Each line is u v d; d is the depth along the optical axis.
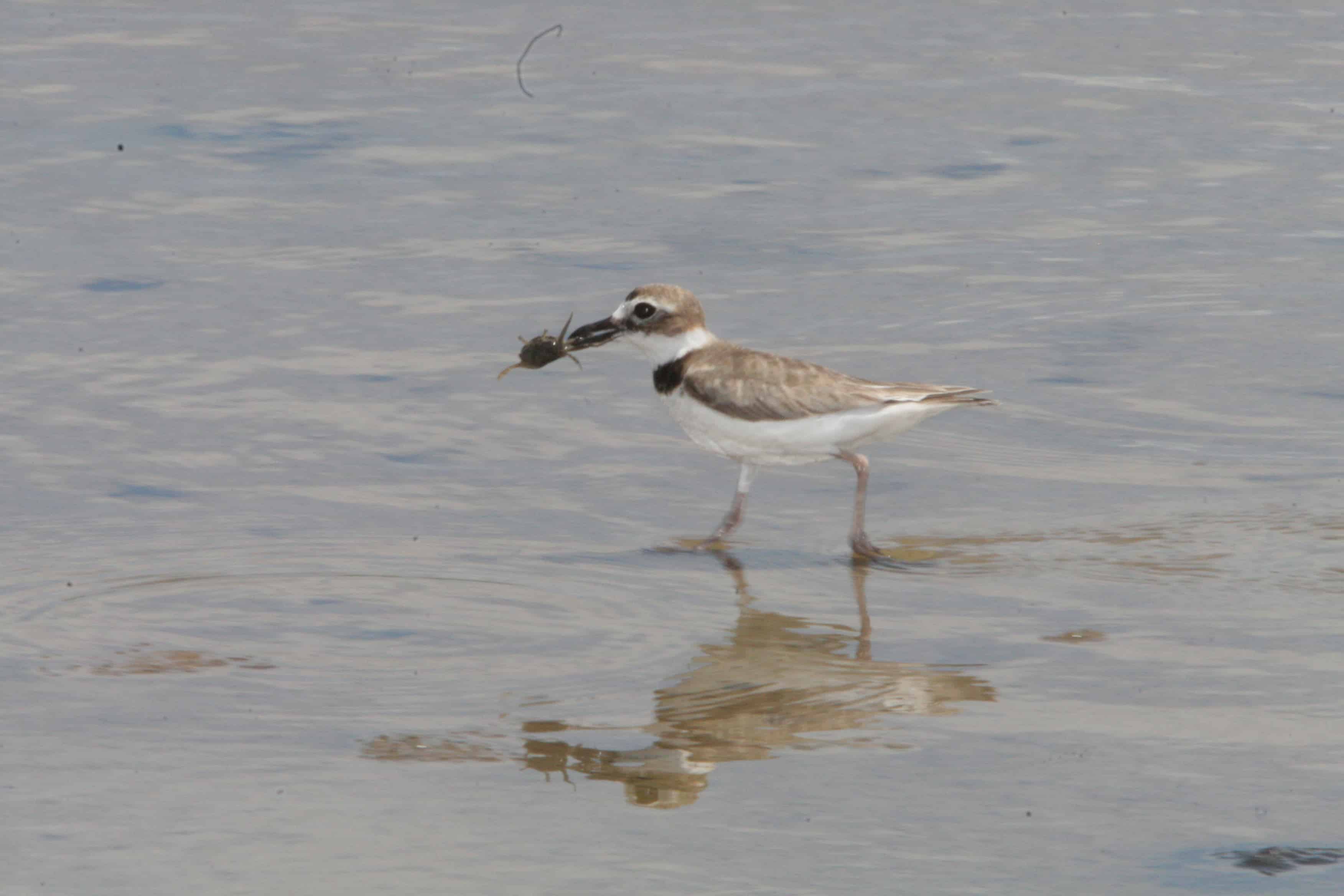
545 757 8.78
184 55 29.83
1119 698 9.62
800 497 13.90
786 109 27.38
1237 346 18.00
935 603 11.42
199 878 7.39
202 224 21.78
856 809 8.12
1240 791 8.30
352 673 10.02
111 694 9.62
